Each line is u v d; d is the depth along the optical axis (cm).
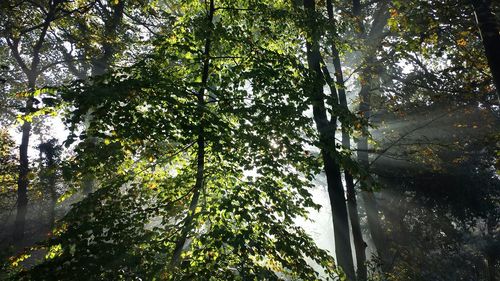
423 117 1652
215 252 569
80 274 507
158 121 608
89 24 1825
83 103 531
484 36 885
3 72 1700
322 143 721
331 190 984
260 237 575
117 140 596
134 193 649
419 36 1170
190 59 742
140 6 1538
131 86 579
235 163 679
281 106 682
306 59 1005
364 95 1577
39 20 1822
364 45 1328
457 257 2197
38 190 1864
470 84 1354
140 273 523
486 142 1407
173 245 611
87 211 606
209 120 630
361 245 1191
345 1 1688
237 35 743
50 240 571
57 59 2184
